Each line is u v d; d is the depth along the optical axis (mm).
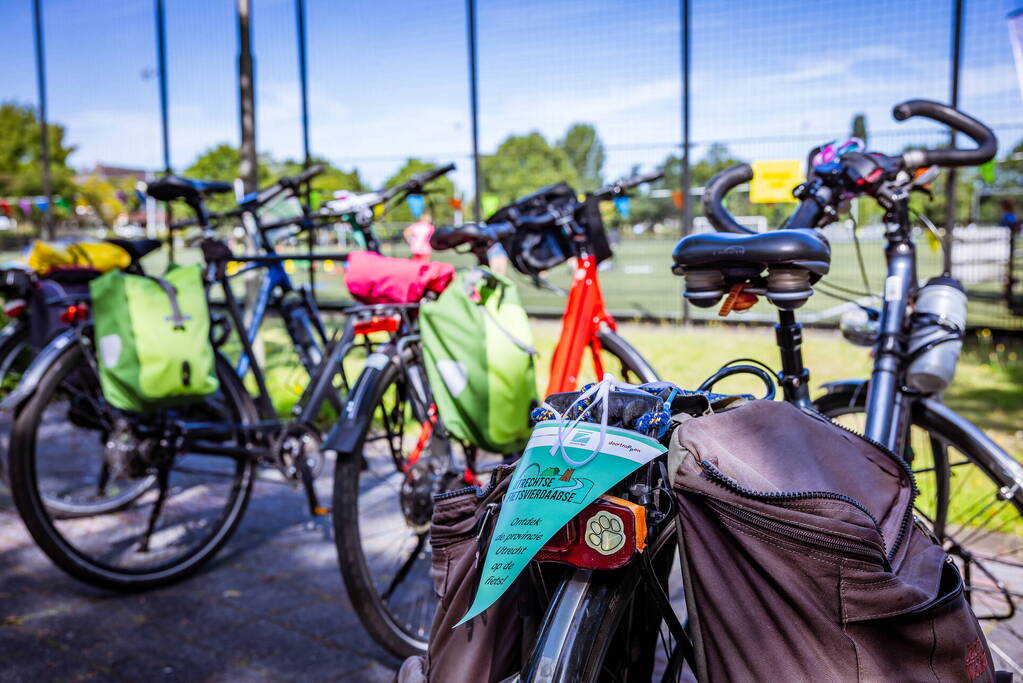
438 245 2762
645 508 1150
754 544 1085
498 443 2396
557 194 2930
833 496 1081
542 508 1132
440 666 1295
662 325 9164
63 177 21109
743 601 1083
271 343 4590
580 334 2801
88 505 3678
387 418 2619
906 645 1067
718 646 1084
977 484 2629
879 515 1238
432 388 2443
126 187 18891
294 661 2557
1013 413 5227
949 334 2090
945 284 2178
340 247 5527
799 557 1064
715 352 7207
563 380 2748
